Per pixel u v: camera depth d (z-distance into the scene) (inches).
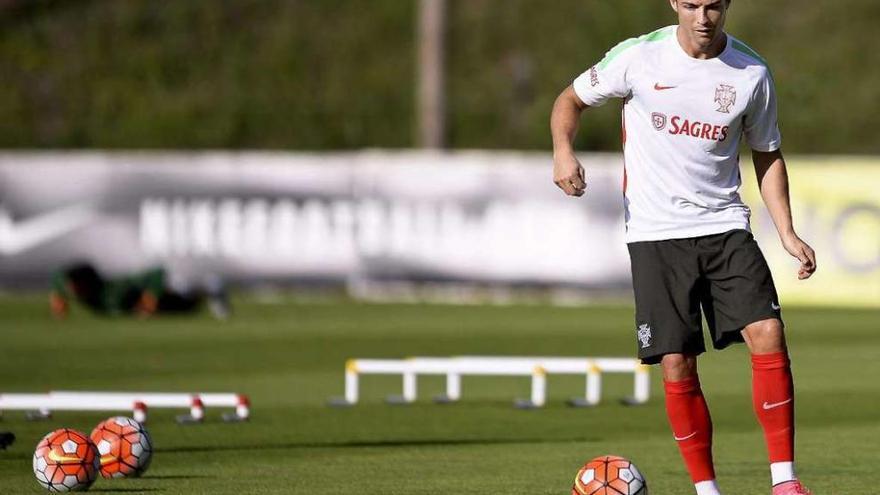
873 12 5639.8
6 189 3587.6
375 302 3393.2
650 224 928.9
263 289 3563.0
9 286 3604.8
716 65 916.6
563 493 1085.1
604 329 2827.3
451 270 3486.7
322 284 3526.1
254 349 2474.2
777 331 917.8
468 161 3476.9
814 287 3326.8
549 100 5398.6
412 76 5605.3
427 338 2655.0
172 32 5866.1
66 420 1606.8
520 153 5162.4
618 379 2150.6
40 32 5885.8
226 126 5369.1
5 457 1288.1
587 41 5674.2
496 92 5457.7
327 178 3526.1
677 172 921.5
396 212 3503.9
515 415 1673.2
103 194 3575.3
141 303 3083.2
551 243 3442.4
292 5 6018.7
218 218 3548.2
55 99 5521.7
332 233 3523.6
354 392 1772.9
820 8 5679.1
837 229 3321.9
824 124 5132.9
